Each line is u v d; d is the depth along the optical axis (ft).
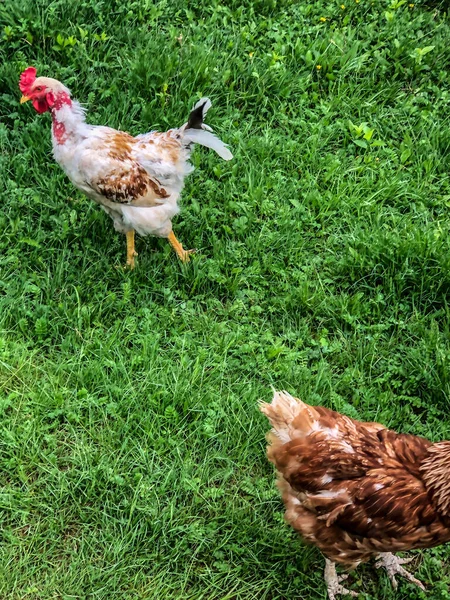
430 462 7.59
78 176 9.02
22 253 9.36
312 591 8.07
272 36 11.02
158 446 8.48
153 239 9.63
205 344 9.00
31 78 8.80
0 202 9.62
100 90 10.35
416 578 8.14
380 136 10.46
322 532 7.74
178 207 9.27
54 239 9.45
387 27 11.19
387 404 8.75
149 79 10.39
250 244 9.55
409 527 7.55
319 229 9.78
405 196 9.99
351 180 10.12
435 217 9.97
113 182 8.91
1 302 9.00
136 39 10.75
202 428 8.56
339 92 10.66
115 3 11.00
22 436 8.43
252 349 8.97
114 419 8.62
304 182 10.01
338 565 8.18
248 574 8.08
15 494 8.23
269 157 10.12
